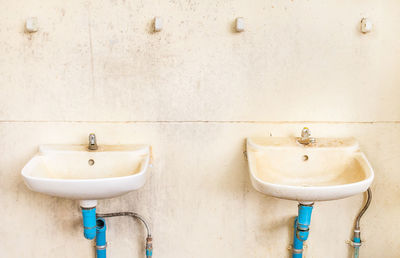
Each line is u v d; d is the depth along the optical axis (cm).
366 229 225
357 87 210
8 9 206
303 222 197
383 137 214
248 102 212
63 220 229
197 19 205
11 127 218
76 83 212
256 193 222
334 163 202
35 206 227
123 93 213
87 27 207
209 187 222
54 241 232
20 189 226
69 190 175
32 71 212
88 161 207
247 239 228
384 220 224
